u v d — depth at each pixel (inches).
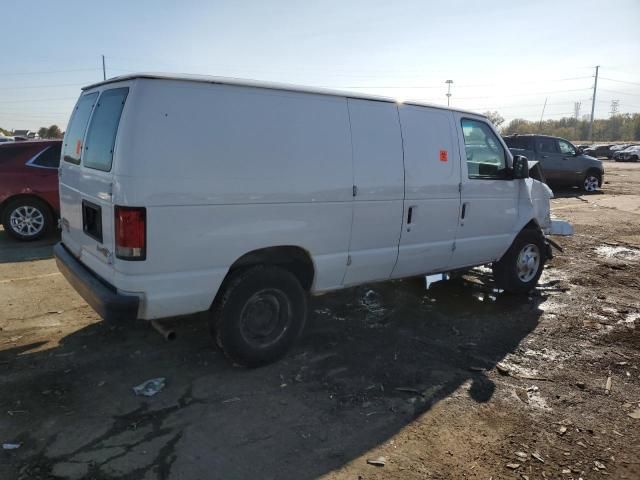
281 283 164.9
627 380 168.7
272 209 157.5
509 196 238.1
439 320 217.0
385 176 185.2
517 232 243.6
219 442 127.2
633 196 706.8
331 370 167.5
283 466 119.1
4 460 116.8
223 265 151.6
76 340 183.6
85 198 161.6
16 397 144.0
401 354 181.8
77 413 137.3
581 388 162.2
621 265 323.0
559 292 264.5
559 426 140.0
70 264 171.5
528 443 131.6
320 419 139.1
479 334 203.3
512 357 183.2
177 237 141.3
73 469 114.7
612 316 229.5
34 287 242.7
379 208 185.0
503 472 119.9
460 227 217.3
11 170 331.9
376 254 188.7
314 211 167.5
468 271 280.2
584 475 119.9
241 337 159.9
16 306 216.5
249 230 154.0
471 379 165.3
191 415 138.6
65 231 191.9
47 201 341.7
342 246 178.4
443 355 182.5
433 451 126.9
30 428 129.6
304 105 164.7
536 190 257.0
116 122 142.6
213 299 153.4
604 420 144.0
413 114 196.7
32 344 179.3
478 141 224.2
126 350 177.0
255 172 152.6
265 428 134.0
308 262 175.3
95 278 156.4
